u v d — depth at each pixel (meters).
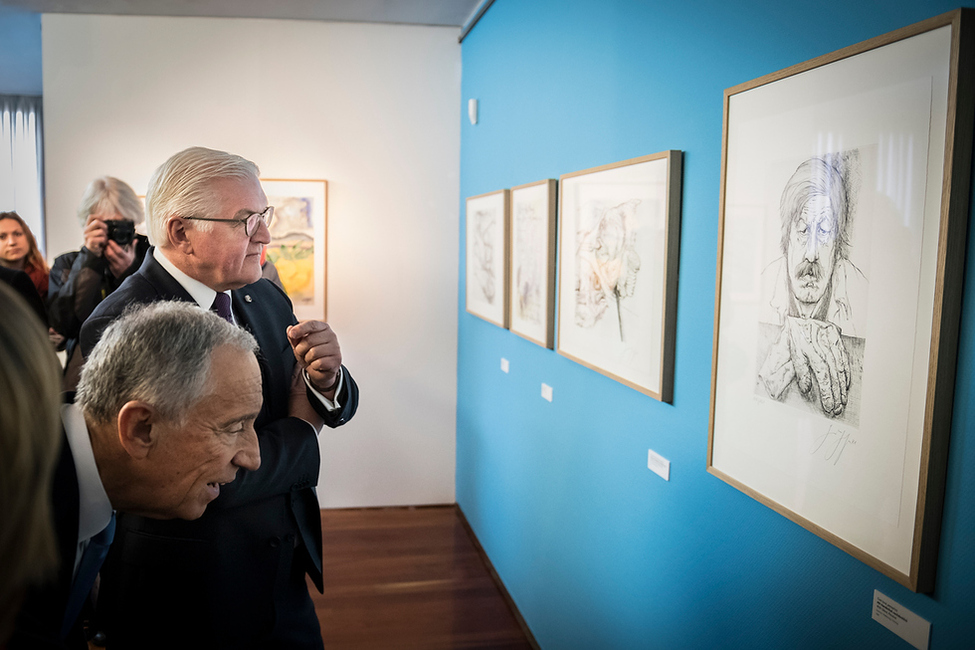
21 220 3.34
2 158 6.00
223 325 0.94
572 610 2.55
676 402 1.76
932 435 0.95
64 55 4.07
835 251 1.13
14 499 0.39
